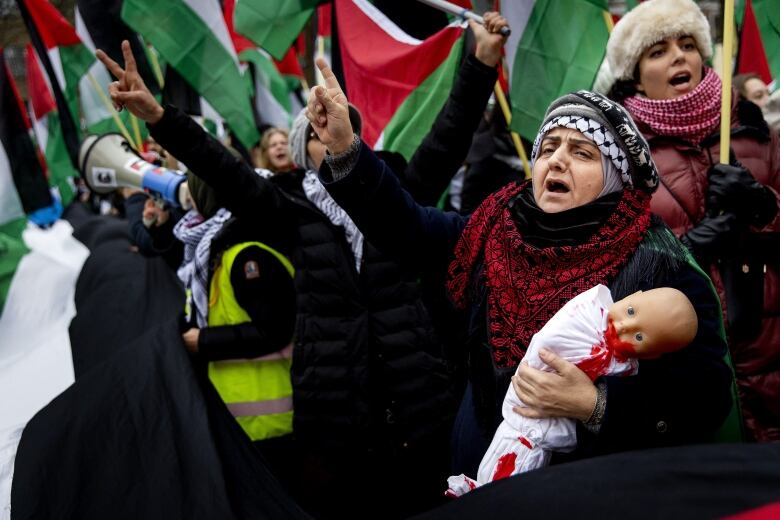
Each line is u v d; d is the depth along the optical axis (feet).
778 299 6.75
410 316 7.35
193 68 10.82
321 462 7.47
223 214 7.97
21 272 13.50
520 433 4.29
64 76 13.91
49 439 6.40
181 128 6.70
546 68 8.63
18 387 10.41
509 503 3.78
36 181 13.20
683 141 6.94
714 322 4.47
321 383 7.22
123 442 6.38
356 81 9.65
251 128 11.25
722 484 3.55
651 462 3.72
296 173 7.79
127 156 9.73
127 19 10.50
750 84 11.78
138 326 10.46
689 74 7.07
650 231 4.58
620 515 3.55
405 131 9.22
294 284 7.50
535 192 4.86
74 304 13.15
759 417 6.83
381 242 5.36
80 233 17.63
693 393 4.24
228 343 7.41
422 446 7.38
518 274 4.75
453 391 7.61
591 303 4.19
